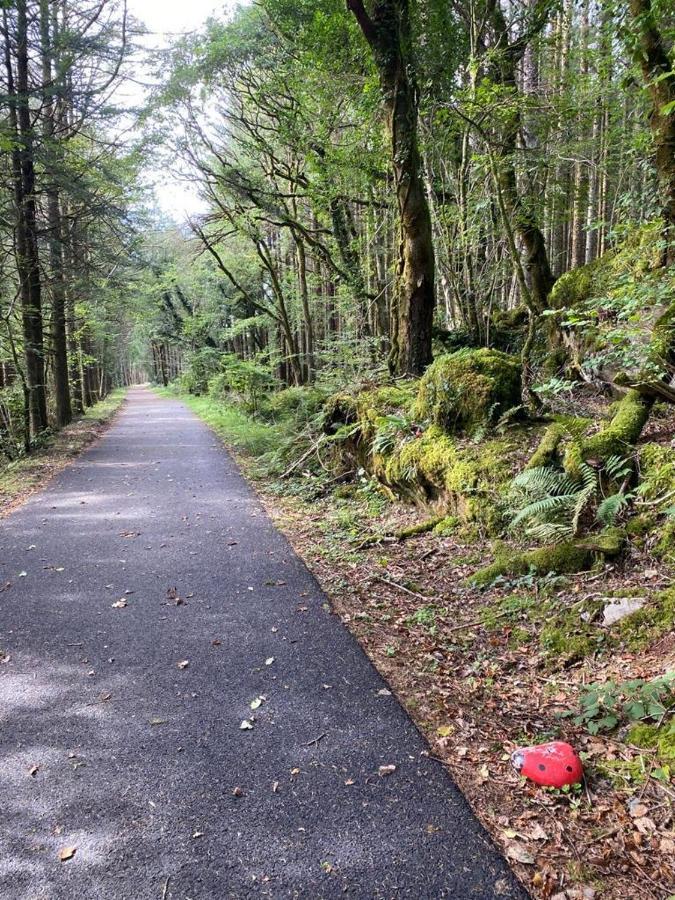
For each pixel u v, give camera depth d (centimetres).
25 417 1357
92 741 294
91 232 1502
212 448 1373
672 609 360
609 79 834
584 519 486
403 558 575
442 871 216
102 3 1293
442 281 1266
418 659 383
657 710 291
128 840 230
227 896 205
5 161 1210
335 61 1173
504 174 967
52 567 552
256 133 1642
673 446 488
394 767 274
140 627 425
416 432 720
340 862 220
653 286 542
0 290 1426
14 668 366
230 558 582
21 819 242
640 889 208
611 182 1121
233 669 366
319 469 952
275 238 2231
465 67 1004
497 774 271
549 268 1118
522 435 620
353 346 1480
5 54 1216
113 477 1017
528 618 420
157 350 5391
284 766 275
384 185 1341
